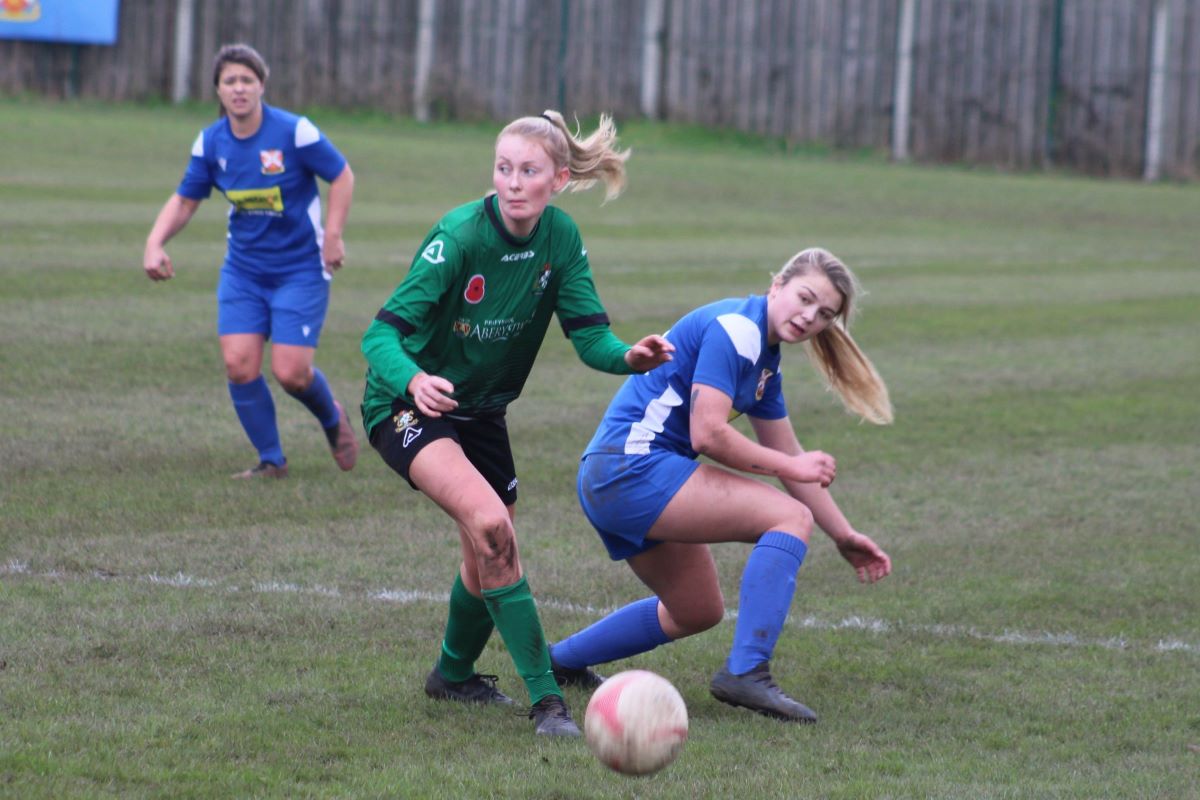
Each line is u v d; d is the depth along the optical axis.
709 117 107.69
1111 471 29.28
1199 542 24.22
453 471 14.63
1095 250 72.50
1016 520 25.33
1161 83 104.00
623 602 19.78
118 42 102.50
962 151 106.38
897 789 13.52
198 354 35.50
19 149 77.81
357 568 20.59
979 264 64.38
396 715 15.14
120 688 15.35
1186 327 49.22
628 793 13.15
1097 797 13.55
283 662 16.59
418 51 105.94
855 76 106.06
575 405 33.19
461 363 15.23
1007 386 38.12
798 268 15.25
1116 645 18.89
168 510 22.98
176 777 13.05
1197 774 14.35
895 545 23.53
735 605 19.98
